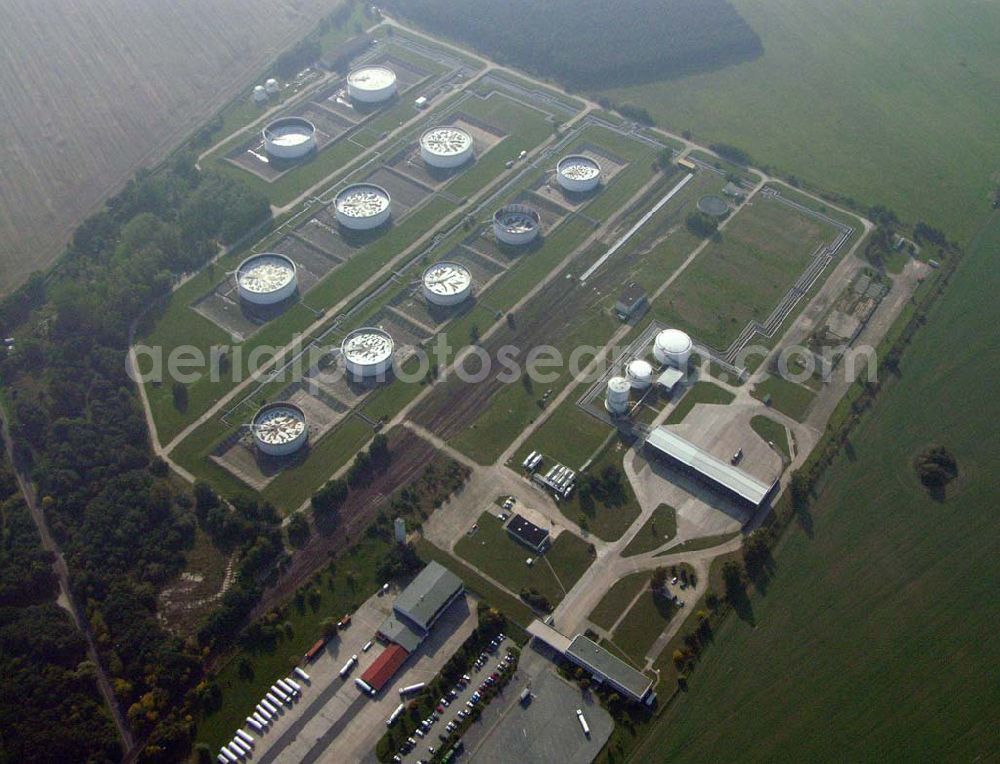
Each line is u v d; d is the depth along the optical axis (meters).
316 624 177.12
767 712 164.12
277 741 160.50
